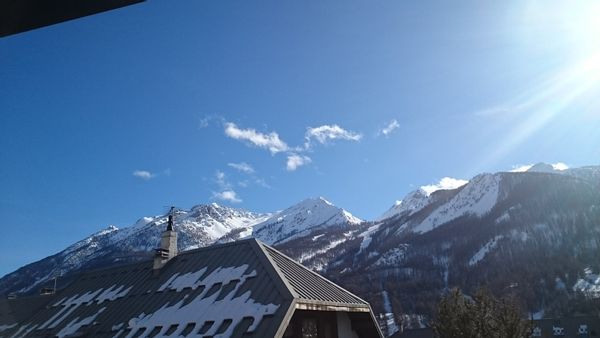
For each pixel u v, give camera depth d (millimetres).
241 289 16922
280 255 20141
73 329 20094
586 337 80312
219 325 15281
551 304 123375
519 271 159500
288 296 15312
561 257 159875
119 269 24766
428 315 115062
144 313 18500
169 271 21406
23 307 25766
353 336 19375
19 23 2066
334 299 17594
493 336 21641
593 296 118562
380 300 154625
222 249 21094
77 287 25500
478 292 23375
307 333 16938
